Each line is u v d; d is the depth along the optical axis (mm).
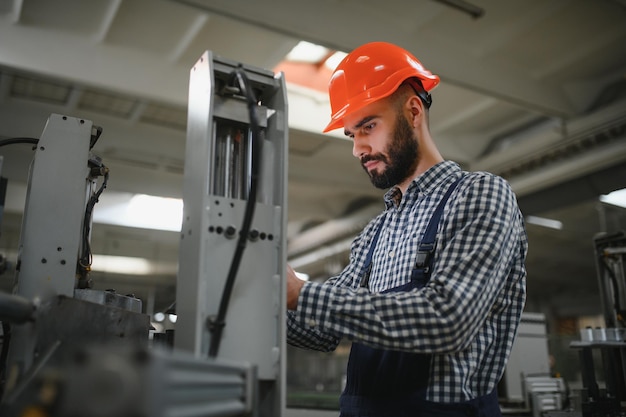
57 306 847
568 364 3533
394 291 1063
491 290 920
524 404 2953
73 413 435
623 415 2121
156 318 3525
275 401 816
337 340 1226
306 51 3863
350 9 3363
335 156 5543
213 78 876
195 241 834
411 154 1170
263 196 907
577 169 4516
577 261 9086
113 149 4773
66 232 1109
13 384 824
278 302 853
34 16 3365
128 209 6051
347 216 6918
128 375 423
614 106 4172
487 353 1030
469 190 1021
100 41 3584
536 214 5168
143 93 3643
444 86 4336
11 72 3344
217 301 812
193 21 3459
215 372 592
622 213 6262
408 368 980
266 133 949
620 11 3549
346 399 1083
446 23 3652
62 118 1169
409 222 1131
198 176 867
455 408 938
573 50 3984
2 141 1229
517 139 5133
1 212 1407
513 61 4105
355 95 1212
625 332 2154
